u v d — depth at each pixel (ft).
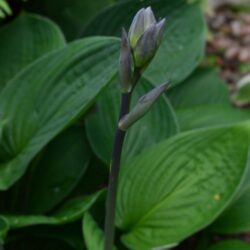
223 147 2.79
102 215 3.06
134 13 3.32
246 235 3.72
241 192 3.02
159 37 2.15
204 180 2.80
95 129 3.16
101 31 3.37
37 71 2.98
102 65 2.86
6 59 3.32
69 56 2.92
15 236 3.04
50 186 3.15
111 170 2.44
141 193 2.89
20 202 3.18
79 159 3.18
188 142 2.86
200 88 3.75
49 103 2.94
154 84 3.12
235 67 5.23
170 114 3.12
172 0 3.39
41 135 2.94
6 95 3.01
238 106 4.48
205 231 3.13
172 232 2.77
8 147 3.01
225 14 5.97
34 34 3.35
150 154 2.92
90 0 3.83
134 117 2.26
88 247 2.70
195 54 3.39
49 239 3.17
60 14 3.80
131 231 2.87
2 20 3.76
